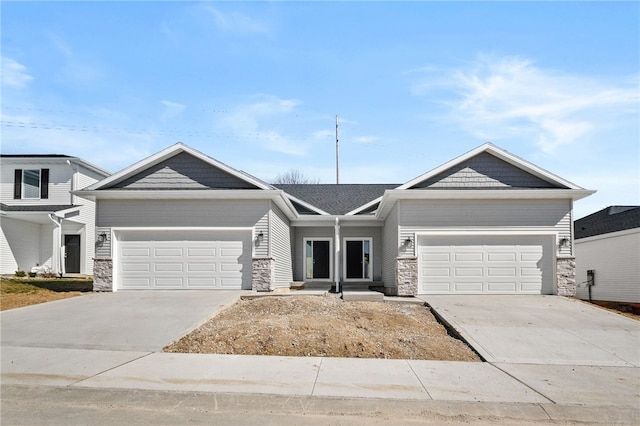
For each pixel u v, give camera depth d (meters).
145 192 15.73
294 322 10.66
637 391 6.99
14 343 9.45
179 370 7.67
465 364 8.41
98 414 5.76
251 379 7.20
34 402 6.22
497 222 15.98
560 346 9.73
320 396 6.41
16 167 23.44
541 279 15.84
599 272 21.56
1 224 21.34
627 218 20.84
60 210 22.08
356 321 11.38
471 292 15.84
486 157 16.59
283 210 18.39
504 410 6.04
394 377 7.40
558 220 15.96
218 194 15.77
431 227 16.02
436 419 5.76
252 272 15.88
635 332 10.91
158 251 16.09
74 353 8.77
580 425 5.75
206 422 5.50
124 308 12.69
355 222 21.03
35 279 20.23
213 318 11.97
